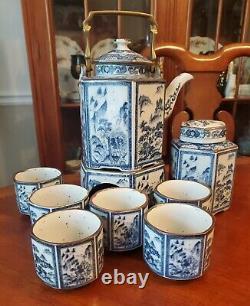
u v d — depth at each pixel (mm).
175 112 897
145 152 553
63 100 1165
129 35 1098
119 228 446
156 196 504
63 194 531
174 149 606
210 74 832
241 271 415
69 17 1079
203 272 399
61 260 363
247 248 467
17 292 379
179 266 386
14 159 1539
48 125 1156
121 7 1074
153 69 593
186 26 1120
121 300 367
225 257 445
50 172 630
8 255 450
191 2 1101
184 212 455
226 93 1270
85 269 376
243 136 1351
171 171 638
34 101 1120
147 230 401
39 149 1186
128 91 501
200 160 561
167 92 598
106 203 497
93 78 521
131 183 543
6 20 1313
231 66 1233
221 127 578
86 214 436
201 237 376
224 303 360
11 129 1484
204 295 373
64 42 1099
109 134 534
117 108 515
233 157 573
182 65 812
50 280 376
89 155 562
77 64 1122
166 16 1098
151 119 544
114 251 460
